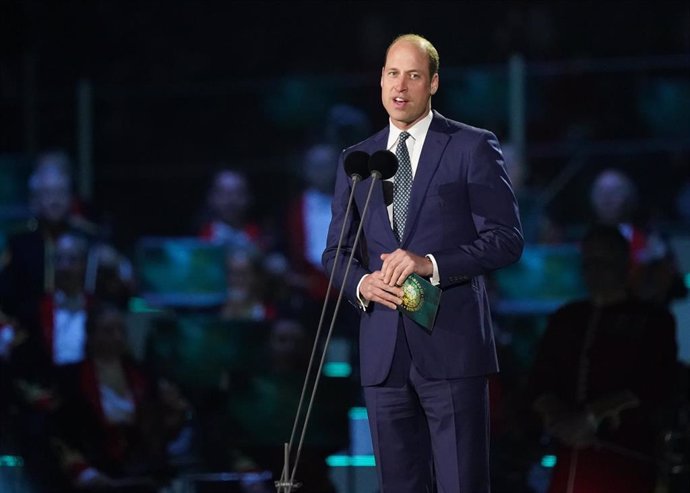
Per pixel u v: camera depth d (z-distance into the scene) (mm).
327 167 32188
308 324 28250
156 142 36000
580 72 33406
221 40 41125
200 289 30422
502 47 39500
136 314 28906
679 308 28688
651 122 33469
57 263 27734
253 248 30641
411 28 40188
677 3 38906
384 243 13422
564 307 20078
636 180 32719
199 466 23359
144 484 23234
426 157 13438
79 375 24156
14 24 37688
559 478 19031
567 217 32625
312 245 31641
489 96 32719
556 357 19750
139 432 23859
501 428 22750
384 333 13375
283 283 30078
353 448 24422
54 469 23375
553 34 39438
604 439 18984
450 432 13281
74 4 40562
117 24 41000
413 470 13555
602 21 39156
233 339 25719
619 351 19328
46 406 24031
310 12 40719
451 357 13203
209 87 36188
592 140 33250
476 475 13328
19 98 35812
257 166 34562
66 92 36062
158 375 24828
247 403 22844
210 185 34844
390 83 13445
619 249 19797
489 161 13320
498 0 39688
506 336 24438
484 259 12977
